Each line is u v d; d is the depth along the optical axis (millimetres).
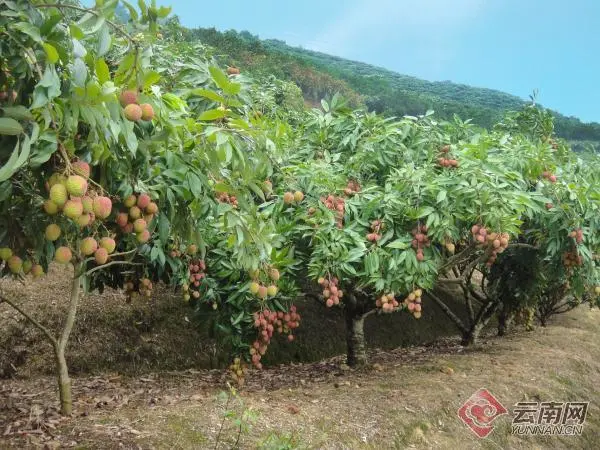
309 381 5730
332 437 3904
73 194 1686
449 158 5543
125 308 6648
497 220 4551
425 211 4555
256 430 3689
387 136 5332
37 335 5961
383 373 5793
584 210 5605
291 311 5137
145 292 4551
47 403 4125
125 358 6207
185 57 4867
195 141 2566
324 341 7605
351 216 4949
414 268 4660
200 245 2785
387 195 4773
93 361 5992
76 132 1804
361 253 4500
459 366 6078
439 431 4465
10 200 2195
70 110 1691
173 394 4871
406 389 5078
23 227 2258
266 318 4812
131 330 6461
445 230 4613
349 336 6230
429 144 5684
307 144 5766
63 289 6715
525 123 7980
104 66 1770
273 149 2684
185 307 6988
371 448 3953
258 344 4922
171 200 2482
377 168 5398
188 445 3338
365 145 5309
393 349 8203
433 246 4883
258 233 2881
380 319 8562
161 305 6887
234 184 2771
